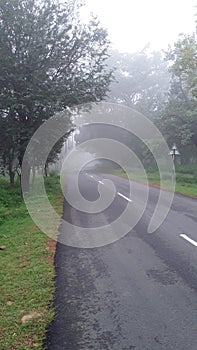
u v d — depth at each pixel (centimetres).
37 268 705
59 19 2008
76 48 2091
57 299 553
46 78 1920
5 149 2030
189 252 795
